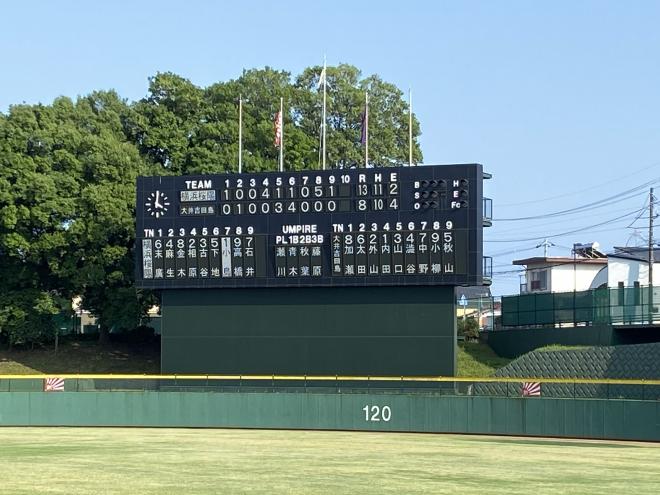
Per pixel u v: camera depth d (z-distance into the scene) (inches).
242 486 1005.2
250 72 3080.7
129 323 2642.7
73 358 2605.8
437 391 1931.6
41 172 2596.0
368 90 3245.6
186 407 1962.4
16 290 2632.9
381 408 1875.0
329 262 1983.3
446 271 1931.6
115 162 2642.7
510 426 1780.3
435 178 1939.0
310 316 2016.5
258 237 2014.0
